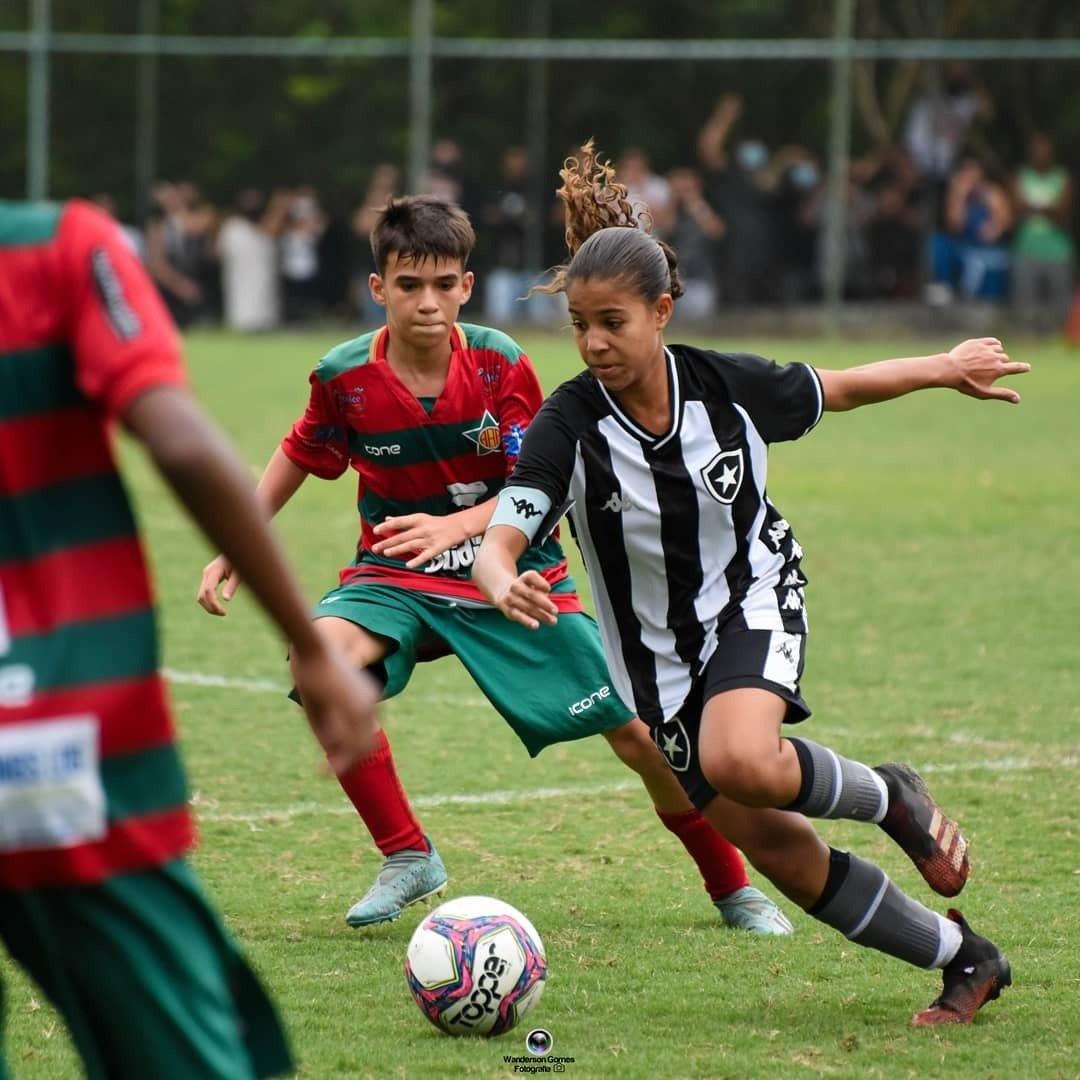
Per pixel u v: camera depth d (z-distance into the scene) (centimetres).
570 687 1678
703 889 1756
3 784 836
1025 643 2905
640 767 1656
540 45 8181
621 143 8650
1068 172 8250
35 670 841
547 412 1394
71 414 847
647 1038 1343
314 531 3981
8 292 835
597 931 1620
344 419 1742
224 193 9219
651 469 1374
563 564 1730
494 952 1341
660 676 1401
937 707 2492
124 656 855
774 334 8212
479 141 8738
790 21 9494
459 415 1720
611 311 1323
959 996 1377
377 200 8388
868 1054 1302
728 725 1305
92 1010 866
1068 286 8100
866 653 2834
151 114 9012
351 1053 1307
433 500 1752
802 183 8262
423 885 1638
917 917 1356
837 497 4459
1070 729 2373
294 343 8694
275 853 1878
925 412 6512
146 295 842
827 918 1358
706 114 8656
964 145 8288
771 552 1407
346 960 1544
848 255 8194
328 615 1680
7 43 9025
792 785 1295
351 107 9056
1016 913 1645
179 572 3591
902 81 8831
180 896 879
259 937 1603
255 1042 927
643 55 7994
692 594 1388
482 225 8519
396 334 1711
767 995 1443
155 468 823
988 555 3691
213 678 2738
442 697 2655
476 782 2166
